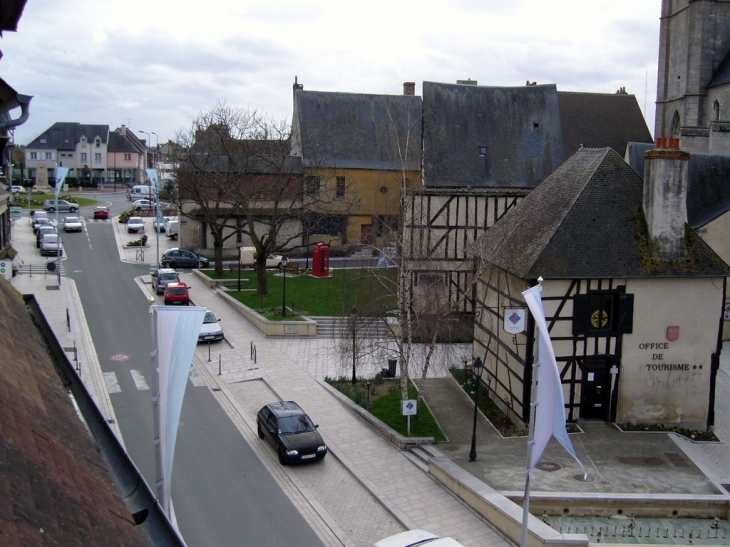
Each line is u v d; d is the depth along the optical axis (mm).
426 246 33500
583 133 50094
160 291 40125
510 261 24297
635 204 24094
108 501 5957
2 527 4156
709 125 42406
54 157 106500
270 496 18797
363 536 16953
